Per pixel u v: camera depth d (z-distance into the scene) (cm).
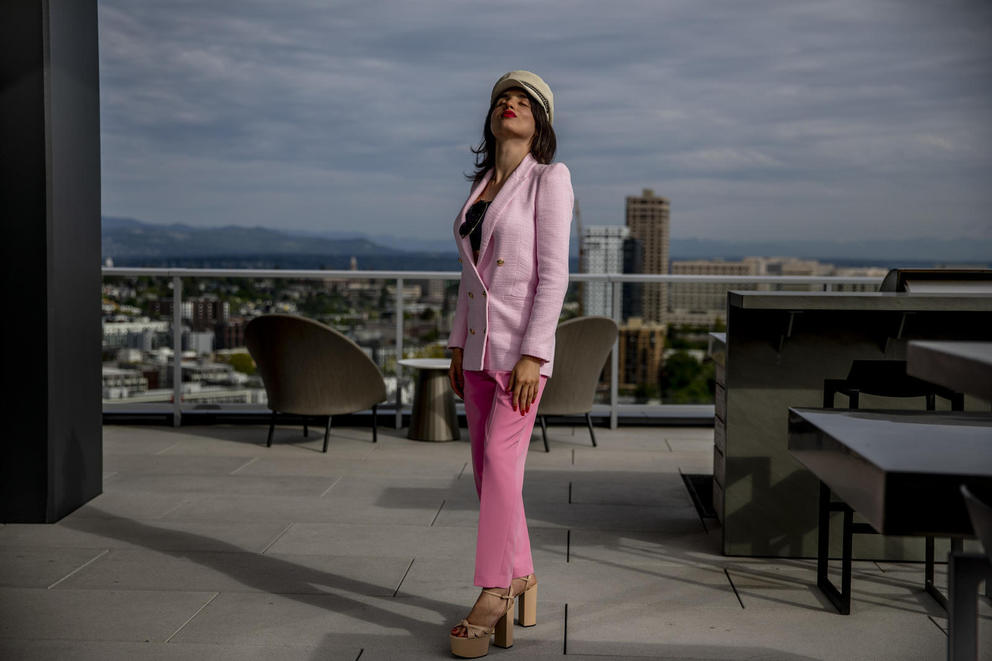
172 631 230
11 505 325
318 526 327
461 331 232
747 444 294
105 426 529
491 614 215
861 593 262
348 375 453
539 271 215
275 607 247
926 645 226
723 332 351
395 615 242
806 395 292
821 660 217
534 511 351
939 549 292
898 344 288
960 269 286
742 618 243
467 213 225
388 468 423
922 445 163
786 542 295
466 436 508
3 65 310
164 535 314
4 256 315
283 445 477
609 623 238
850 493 161
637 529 328
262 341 448
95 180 352
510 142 224
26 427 322
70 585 264
